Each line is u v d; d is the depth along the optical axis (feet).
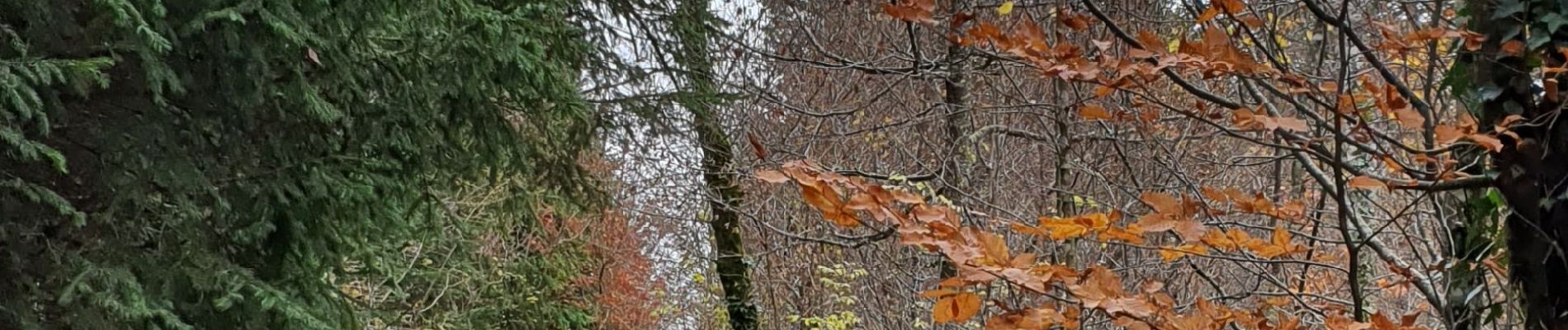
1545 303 9.82
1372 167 14.99
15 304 13.83
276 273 16.03
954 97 19.94
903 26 22.63
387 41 17.49
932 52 21.70
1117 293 8.80
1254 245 10.16
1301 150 10.48
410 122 17.31
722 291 31.42
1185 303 18.24
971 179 21.07
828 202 8.79
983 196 20.83
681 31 23.43
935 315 8.77
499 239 34.76
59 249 14.21
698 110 23.38
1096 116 10.85
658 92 23.32
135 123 14.21
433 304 30.45
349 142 17.02
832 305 26.78
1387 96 9.47
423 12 16.15
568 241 37.11
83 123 14.20
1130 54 10.55
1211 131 17.81
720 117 25.53
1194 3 12.03
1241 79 11.33
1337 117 9.34
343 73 15.74
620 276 42.16
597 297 41.29
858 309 24.76
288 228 15.90
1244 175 22.53
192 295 14.96
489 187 29.14
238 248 16.02
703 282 31.86
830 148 24.04
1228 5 9.62
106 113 14.26
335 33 15.44
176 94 14.33
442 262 31.55
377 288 27.71
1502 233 10.88
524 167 19.69
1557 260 9.70
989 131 20.68
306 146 16.29
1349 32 9.54
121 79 14.21
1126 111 15.17
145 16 13.16
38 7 12.69
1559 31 9.37
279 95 15.17
